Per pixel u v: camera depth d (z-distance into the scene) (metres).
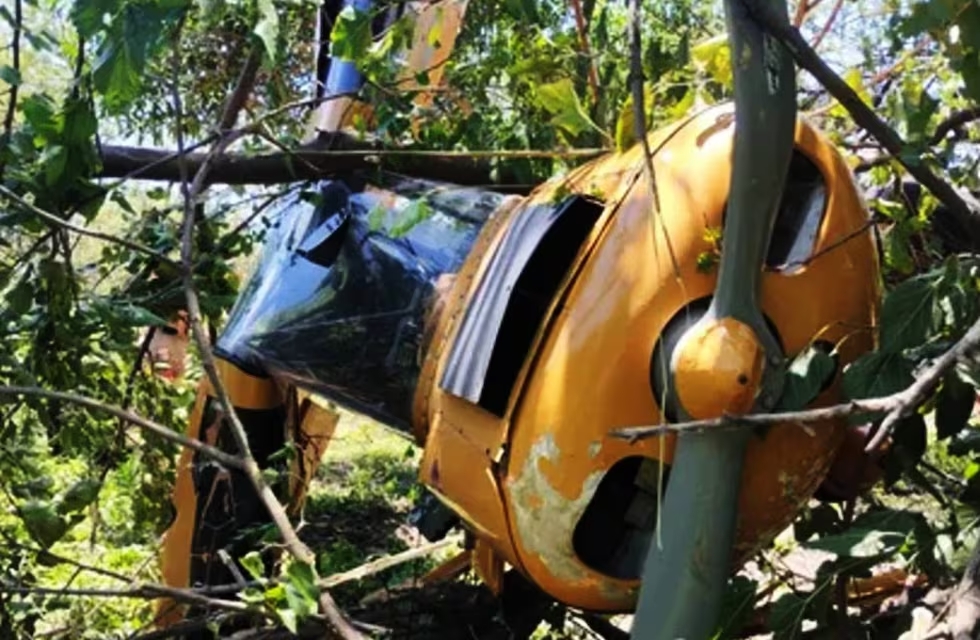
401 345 2.52
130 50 1.92
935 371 1.49
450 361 2.14
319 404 3.25
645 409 1.93
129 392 3.17
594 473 1.94
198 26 2.60
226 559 2.10
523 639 2.64
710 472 1.81
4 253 2.98
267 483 2.37
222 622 2.55
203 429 2.96
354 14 2.63
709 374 1.78
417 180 2.83
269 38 2.02
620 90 2.69
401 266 2.59
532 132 2.94
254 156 2.96
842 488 2.20
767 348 1.83
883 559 2.04
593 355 1.94
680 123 2.09
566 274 2.06
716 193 1.96
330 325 2.65
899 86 2.56
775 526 2.04
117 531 3.64
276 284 2.86
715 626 1.86
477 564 2.44
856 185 2.07
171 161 2.87
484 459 2.07
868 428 2.14
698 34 3.26
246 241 3.21
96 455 3.22
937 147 2.56
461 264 2.46
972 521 1.97
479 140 2.98
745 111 1.72
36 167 2.58
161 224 3.04
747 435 1.83
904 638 1.96
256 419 2.89
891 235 2.48
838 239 1.99
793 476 1.99
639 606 1.86
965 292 1.97
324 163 2.89
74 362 2.80
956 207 1.90
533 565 2.05
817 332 1.98
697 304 1.93
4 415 2.94
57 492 3.00
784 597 2.07
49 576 4.43
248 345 2.81
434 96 3.14
